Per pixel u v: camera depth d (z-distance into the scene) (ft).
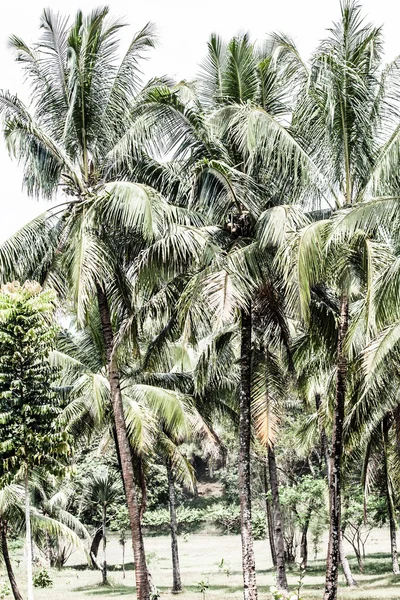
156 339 54.65
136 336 48.85
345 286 43.01
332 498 44.19
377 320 37.29
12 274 48.47
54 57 50.06
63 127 50.96
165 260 45.03
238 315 52.13
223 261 43.75
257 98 49.57
